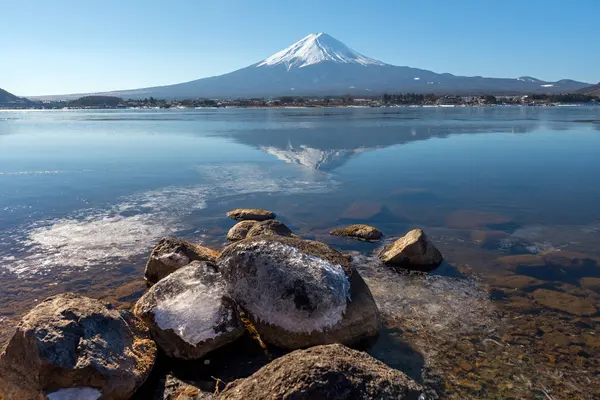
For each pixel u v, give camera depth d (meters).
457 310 6.30
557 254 8.62
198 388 4.59
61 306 4.75
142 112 75.56
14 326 5.82
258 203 12.52
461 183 15.22
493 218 11.12
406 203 12.60
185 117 55.44
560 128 35.06
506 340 5.55
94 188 14.39
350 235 9.62
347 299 5.42
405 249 7.89
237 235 9.30
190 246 7.39
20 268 7.84
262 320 5.44
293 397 3.37
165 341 5.11
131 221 10.72
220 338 5.13
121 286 7.09
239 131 33.41
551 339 5.59
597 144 25.06
